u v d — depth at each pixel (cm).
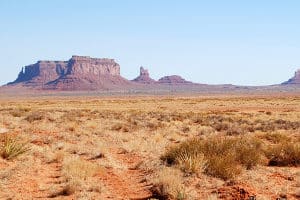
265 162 1705
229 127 3316
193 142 1781
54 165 1631
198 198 1152
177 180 1262
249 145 1961
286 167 1641
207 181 1337
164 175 1313
